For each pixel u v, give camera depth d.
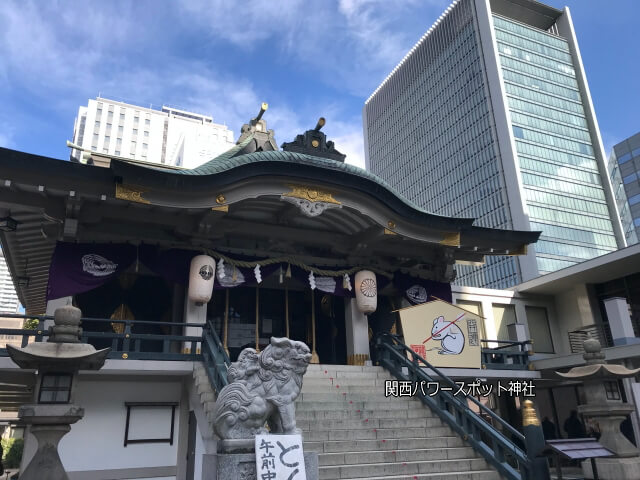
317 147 16.31
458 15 95.50
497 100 84.19
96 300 14.62
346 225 15.99
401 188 106.81
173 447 12.71
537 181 80.75
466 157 88.75
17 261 17.09
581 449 8.62
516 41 90.38
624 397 15.81
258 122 17.38
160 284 15.52
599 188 86.38
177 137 109.88
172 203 12.67
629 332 16.81
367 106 125.56
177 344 14.87
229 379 7.52
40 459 7.70
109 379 12.64
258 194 13.63
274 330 16.70
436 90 99.19
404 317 15.57
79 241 13.49
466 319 16.25
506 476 9.33
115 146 103.44
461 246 17.42
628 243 80.12
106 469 11.91
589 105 91.44
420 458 9.86
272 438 6.82
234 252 15.33
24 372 11.72
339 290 16.25
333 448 9.65
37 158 11.35
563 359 17.00
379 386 13.26
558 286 22.28
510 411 21.09
